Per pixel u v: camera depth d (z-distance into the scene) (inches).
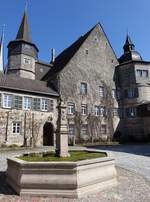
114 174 289.9
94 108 1230.9
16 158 296.8
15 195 244.1
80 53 1246.3
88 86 1232.2
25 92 987.3
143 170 381.7
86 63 1259.2
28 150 792.9
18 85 985.5
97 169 264.8
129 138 1264.8
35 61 1343.5
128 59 1456.7
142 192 252.5
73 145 1040.8
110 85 1346.0
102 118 1253.1
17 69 1235.9
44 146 978.7
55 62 1467.8
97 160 265.1
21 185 243.9
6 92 935.7
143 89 1322.6
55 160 287.3
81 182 240.5
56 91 1115.3
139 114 1288.1
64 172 239.3
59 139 344.2
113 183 283.7
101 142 1168.2
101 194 246.5
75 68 1201.4
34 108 1003.9
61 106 363.3
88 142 1151.6
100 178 265.0
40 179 241.6
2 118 907.4
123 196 238.8
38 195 238.1
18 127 946.7
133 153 644.1
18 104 960.3
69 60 1188.5
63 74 1139.3
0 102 912.9
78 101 1167.0
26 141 949.2
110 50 1413.6
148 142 1160.8
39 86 1086.4
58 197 233.8
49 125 1071.6
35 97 1017.5
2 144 887.1
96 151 395.9
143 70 1363.2
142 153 641.0
